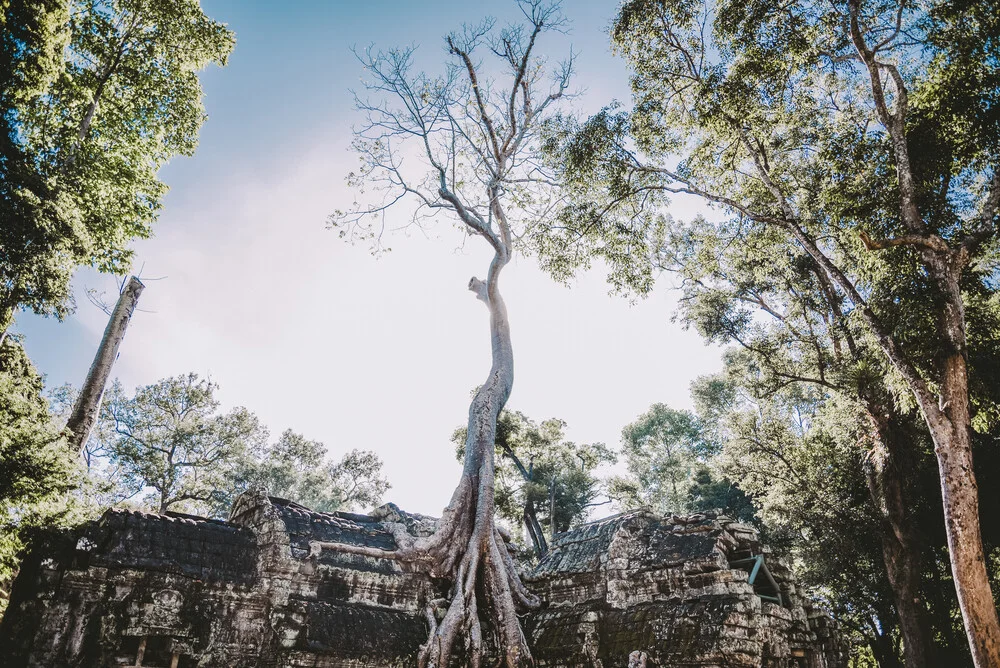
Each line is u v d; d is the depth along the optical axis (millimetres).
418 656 12570
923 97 14289
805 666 13109
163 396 37219
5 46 11617
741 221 21547
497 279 20938
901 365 12625
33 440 11602
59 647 10883
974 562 10812
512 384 19188
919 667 19359
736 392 42469
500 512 33844
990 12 12891
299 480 46688
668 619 12492
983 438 20688
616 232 19875
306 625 12328
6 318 12109
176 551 12664
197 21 18688
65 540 11766
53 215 11820
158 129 19312
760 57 15469
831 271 14797
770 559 13773
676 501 43625
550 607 15266
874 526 22828
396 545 15242
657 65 17578
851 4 14195
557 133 19188
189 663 12000
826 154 16297
